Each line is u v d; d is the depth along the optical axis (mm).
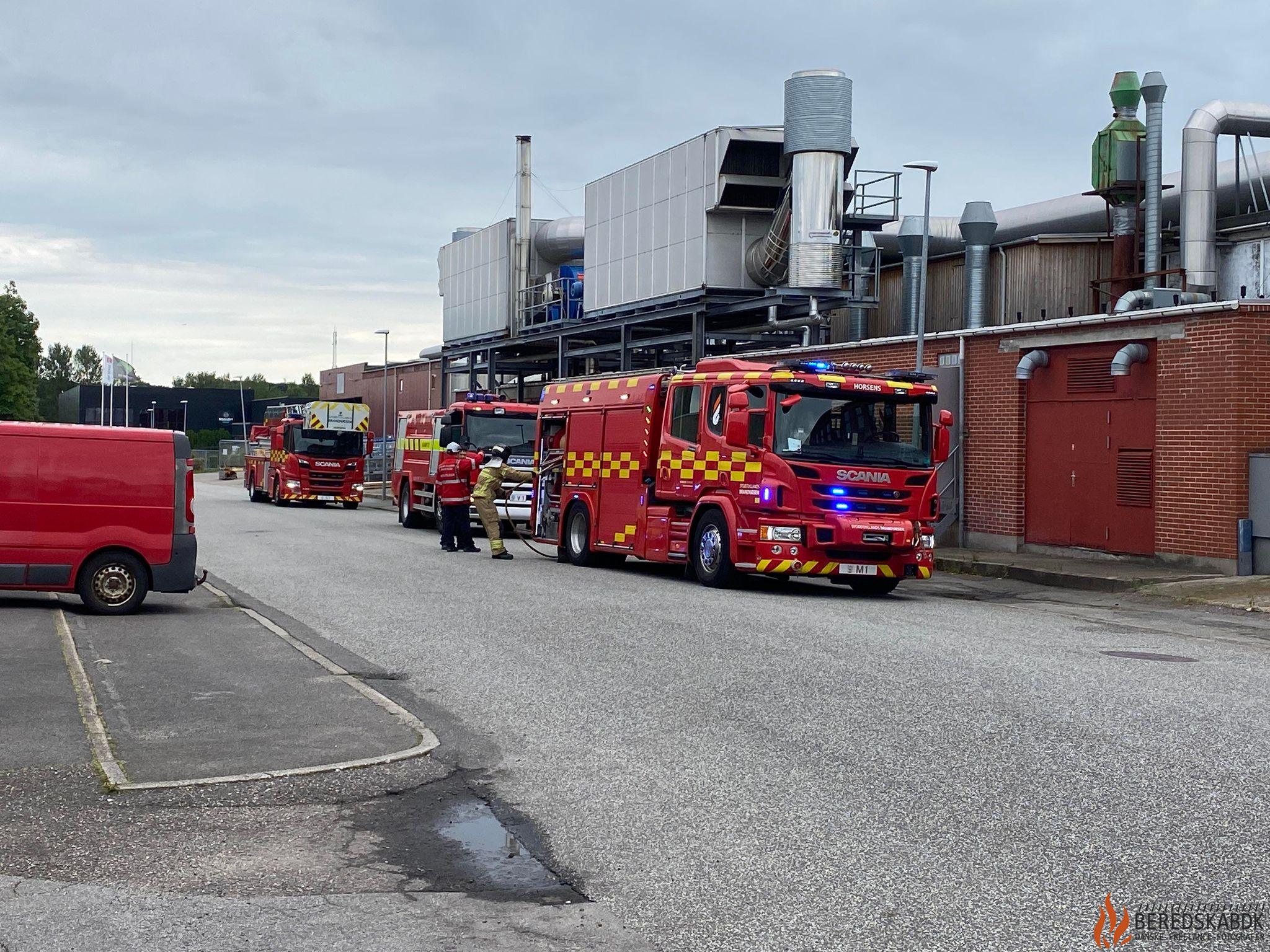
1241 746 7848
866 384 17391
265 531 29984
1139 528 20312
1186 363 19188
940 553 22703
